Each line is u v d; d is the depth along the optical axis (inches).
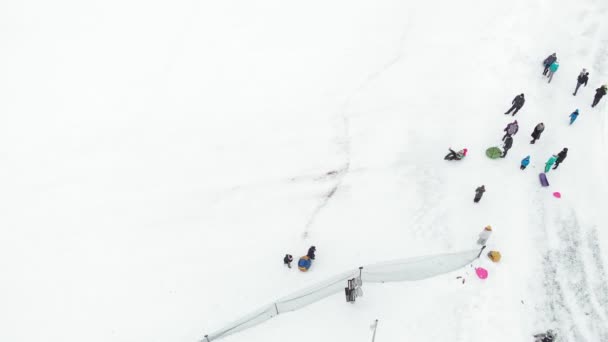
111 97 872.3
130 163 768.9
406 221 653.3
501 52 889.5
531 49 892.6
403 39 950.4
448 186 688.4
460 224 637.9
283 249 644.1
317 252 631.2
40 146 797.9
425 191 687.1
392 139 767.7
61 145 797.9
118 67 928.9
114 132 815.1
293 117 820.0
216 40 976.3
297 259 629.0
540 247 605.3
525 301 555.2
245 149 778.8
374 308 563.5
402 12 1010.7
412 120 794.8
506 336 528.7
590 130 745.6
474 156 724.7
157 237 674.8
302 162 752.3
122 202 718.5
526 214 642.2
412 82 861.8
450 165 716.7
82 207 714.2
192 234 674.8
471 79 850.1
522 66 860.6
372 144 765.3
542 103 794.2
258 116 825.5
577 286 567.5
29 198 726.5
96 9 1062.4
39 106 860.0
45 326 587.2
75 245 670.5
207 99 860.0
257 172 745.6
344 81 876.6
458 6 1008.9
